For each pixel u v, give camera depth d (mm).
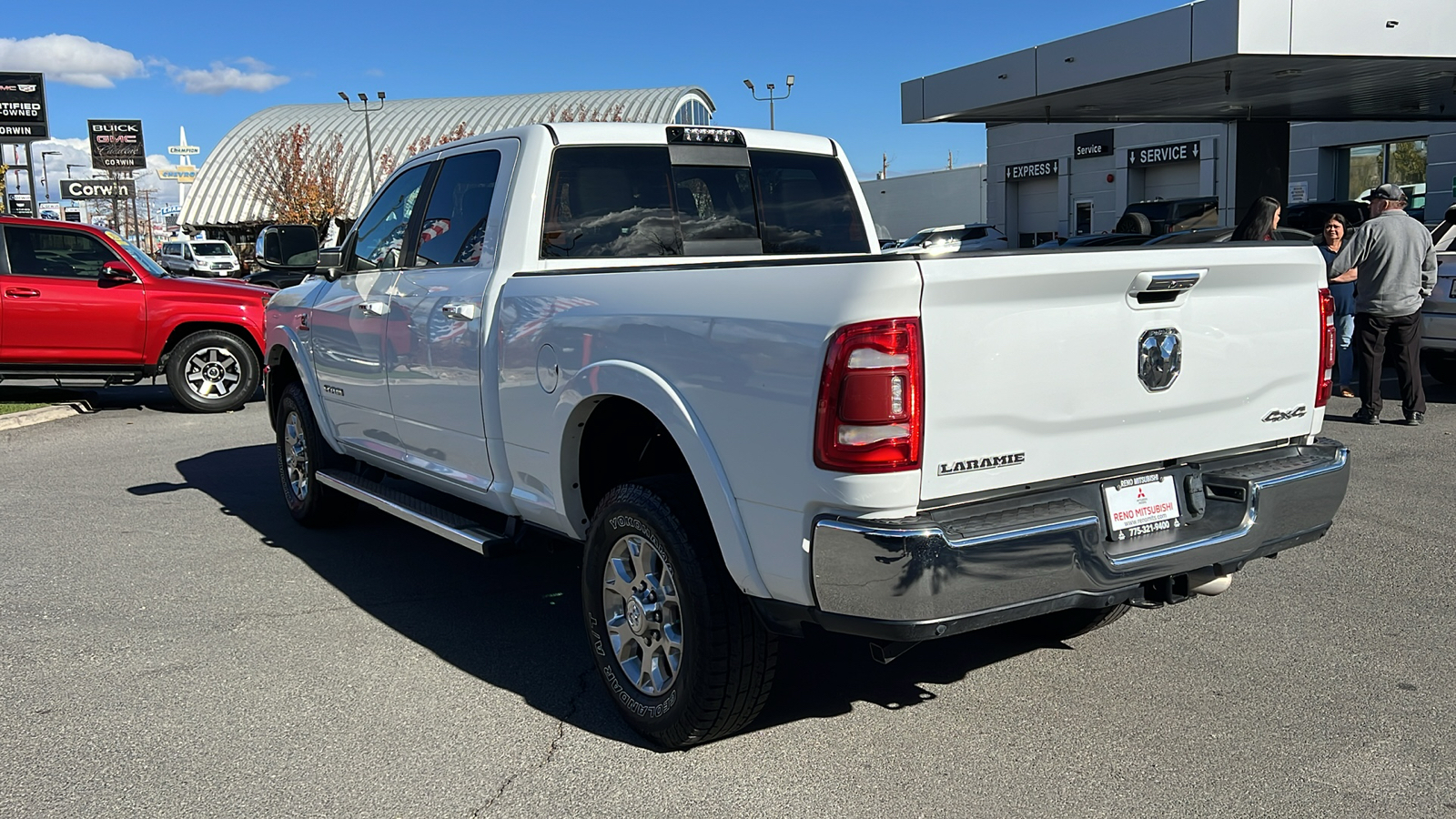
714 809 3125
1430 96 19203
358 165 62375
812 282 2881
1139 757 3383
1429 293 8711
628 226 4570
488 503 4445
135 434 10078
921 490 2820
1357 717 3629
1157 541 3248
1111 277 3031
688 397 3250
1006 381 2906
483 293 4250
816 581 2898
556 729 3689
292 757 3490
